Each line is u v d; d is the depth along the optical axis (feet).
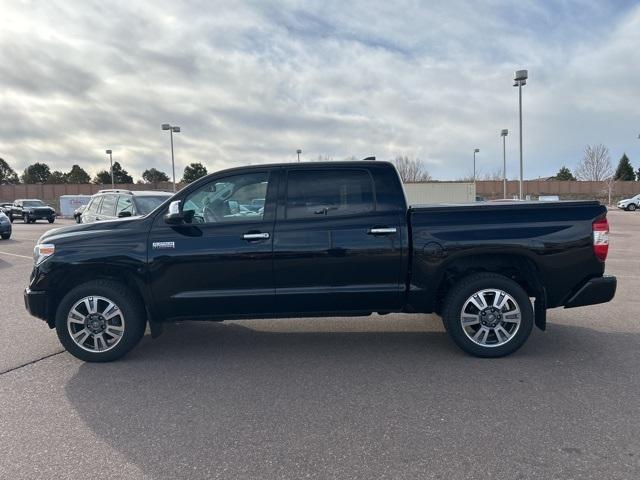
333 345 18.02
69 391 13.96
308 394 13.56
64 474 9.76
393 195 16.37
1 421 12.11
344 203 16.33
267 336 19.31
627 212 142.10
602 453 10.28
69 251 15.92
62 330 16.08
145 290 16.08
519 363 15.79
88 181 336.49
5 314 22.89
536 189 243.60
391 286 16.35
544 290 16.29
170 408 12.77
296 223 16.11
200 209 16.38
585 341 17.98
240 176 16.43
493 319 16.17
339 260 16.08
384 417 12.09
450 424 11.66
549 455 10.22
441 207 16.37
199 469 9.91
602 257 16.25
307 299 16.25
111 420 12.12
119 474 9.75
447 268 16.39
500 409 12.43
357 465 9.98
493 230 16.01
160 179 326.65
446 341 18.39
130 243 15.97
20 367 15.93
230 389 13.99
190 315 16.43
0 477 9.65
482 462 10.01
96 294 16.06
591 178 242.99
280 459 10.25
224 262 15.97
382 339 18.72
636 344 17.60
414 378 14.64
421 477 9.53
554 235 16.03
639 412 12.17
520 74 73.00
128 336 16.21
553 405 12.62
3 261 41.88
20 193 219.20
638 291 26.81
